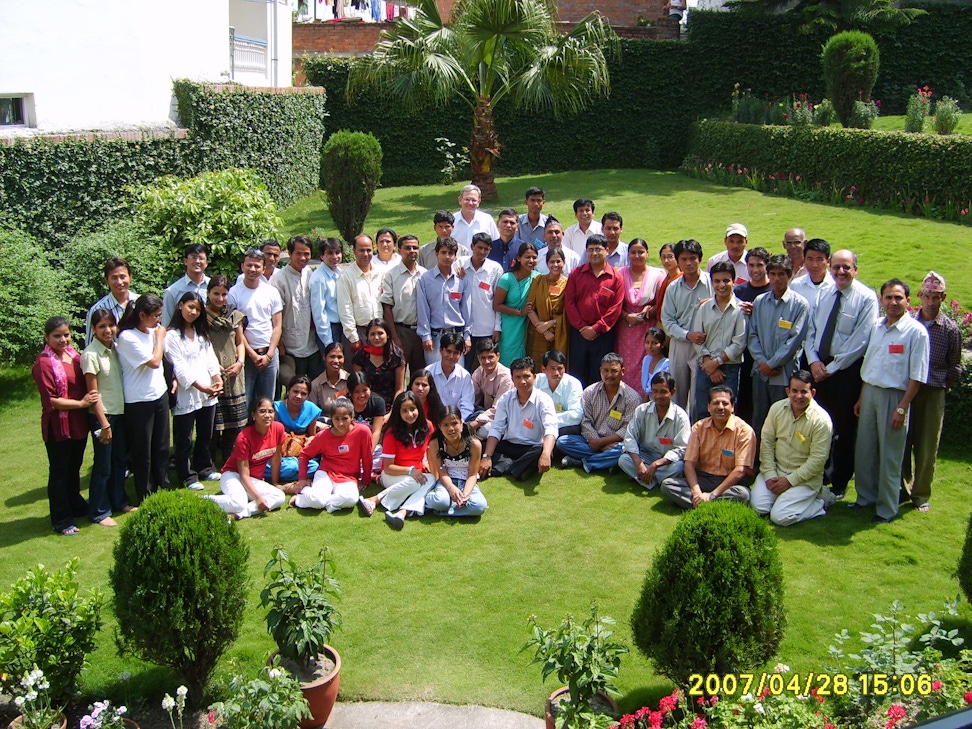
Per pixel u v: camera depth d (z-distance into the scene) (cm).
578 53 1435
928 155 1309
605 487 711
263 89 1468
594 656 410
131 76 1261
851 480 734
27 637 441
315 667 465
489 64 1514
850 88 1569
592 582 570
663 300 785
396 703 467
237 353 733
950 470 738
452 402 754
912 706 419
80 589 557
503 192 1697
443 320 813
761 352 704
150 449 673
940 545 612
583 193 1655
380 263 838
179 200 998
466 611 541
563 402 751
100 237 971
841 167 1451
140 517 442
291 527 649
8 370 939
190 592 434
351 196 1278
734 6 1936
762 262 733
